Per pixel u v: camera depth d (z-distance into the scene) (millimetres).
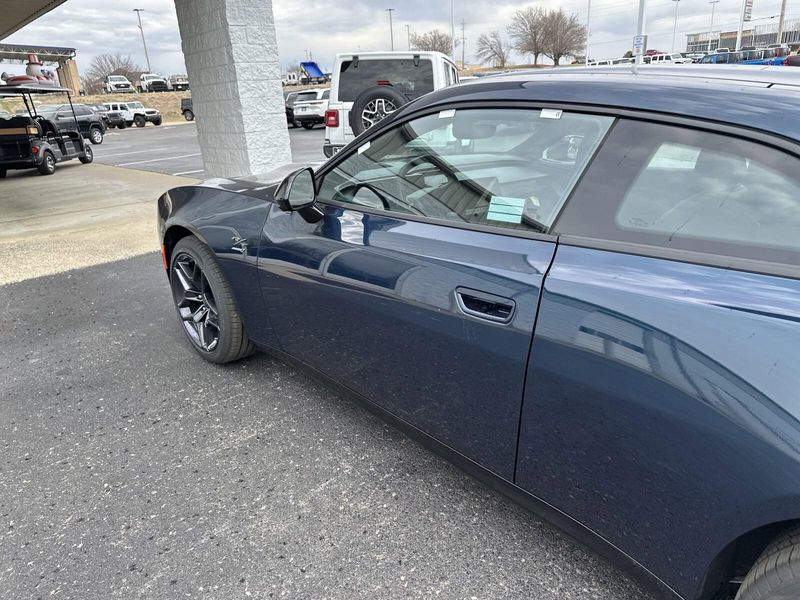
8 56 24719
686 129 1416
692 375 1227
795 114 1302
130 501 2199
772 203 1272
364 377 2162
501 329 1573
